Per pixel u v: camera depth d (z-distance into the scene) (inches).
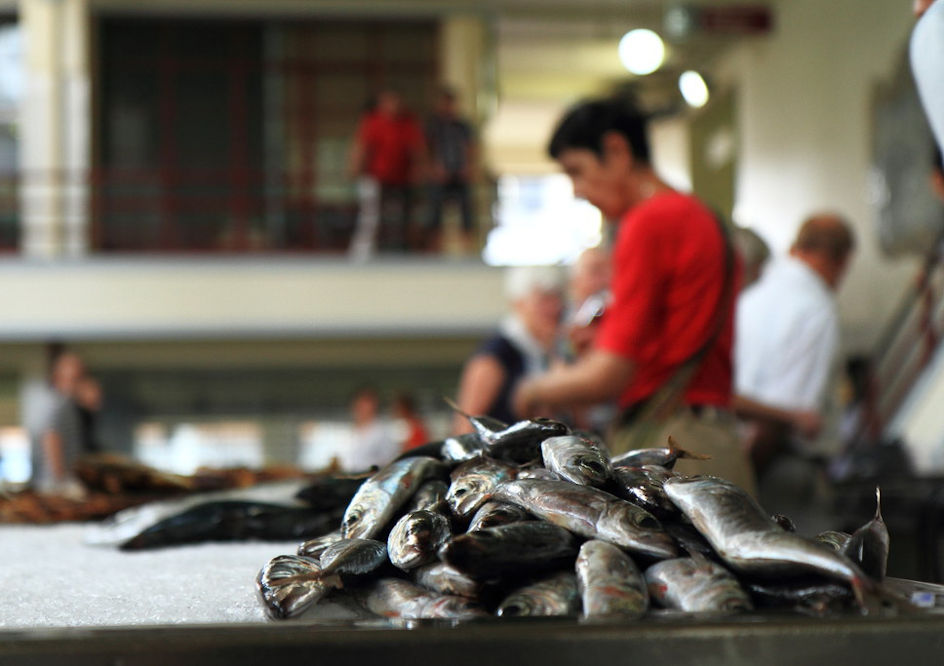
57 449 229.1
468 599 24.0
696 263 65.6
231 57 491.8
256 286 416.2
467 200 425.4
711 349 65.8
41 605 31.4
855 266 398.3
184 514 50.3
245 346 450.9
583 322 82.3
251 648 20.8
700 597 22.6
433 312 419.2
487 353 114.7
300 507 51.4
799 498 96.5
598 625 20.9
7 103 468.8
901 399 273.4
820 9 432.1
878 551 24.4
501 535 23.8
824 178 429.7
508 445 29.0
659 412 65.6
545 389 67.8
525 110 621.6
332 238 495.8
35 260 407.8
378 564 26.2
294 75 493.7
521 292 114.4
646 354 66.2
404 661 20.8
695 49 529.3
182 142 489.1
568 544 24.4
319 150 495.2
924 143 336.2
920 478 82.5
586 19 502.9
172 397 454.6
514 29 512.7
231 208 494.6
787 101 470.0
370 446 298.7
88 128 470.9
